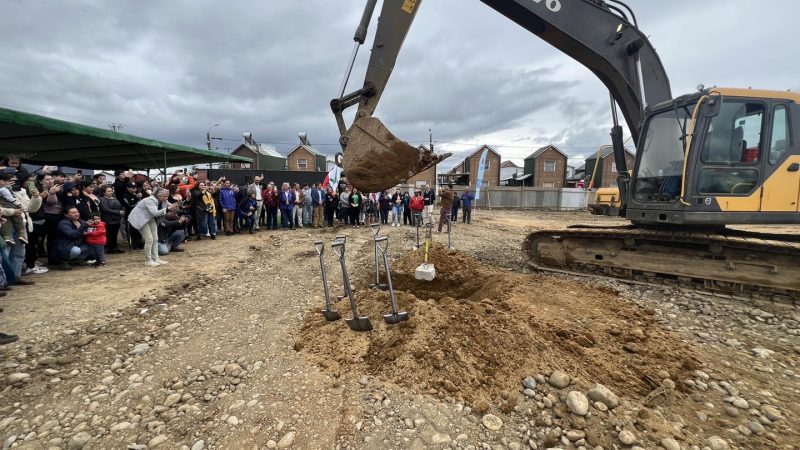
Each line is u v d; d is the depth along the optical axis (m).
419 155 4.39
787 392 2.98
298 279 6.22
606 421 2.50
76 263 6.68
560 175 42.25
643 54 5.90
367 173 4.43
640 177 5.85
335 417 2.54
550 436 2.37
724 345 3.82
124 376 3.17
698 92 5.00
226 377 3.11
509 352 3.19
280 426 2.46
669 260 5.68
